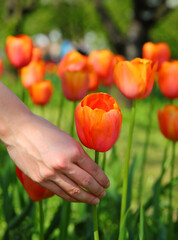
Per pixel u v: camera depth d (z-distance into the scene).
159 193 1.21
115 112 0.82
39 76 1.59
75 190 0.80
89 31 11.02
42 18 10.80
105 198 1.37
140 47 6.12
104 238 1.12
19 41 1.34
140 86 0.93
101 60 1.39
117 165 1.58
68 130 1.86
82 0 10.13
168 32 11.66
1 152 1.86
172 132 1.10
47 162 0.78
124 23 11.12
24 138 0.79
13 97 0.81
